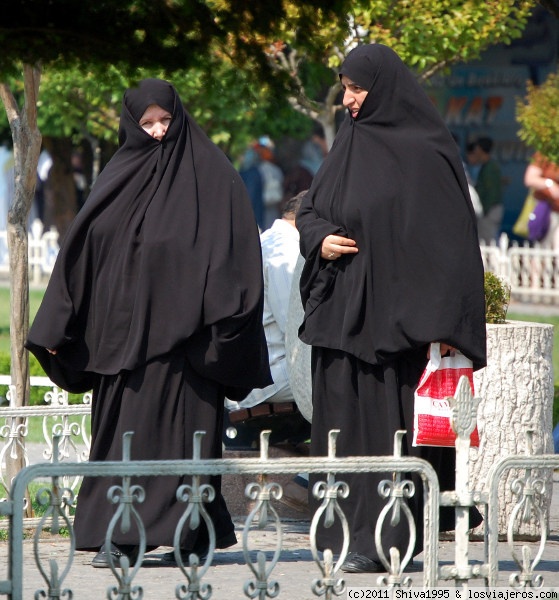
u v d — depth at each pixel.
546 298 65.81
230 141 56.31
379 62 18.66
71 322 19.06
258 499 13.27
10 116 22.80
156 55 17.39
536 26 68.06
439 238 18.02
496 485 14.20
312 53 18.78
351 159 18.84
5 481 23.69
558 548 21.12
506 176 71.19
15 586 12.30
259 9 17.64
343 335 18.28
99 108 48.94
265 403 24.25
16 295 23.16
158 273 18.58
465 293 17.91
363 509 18.27
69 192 81.50
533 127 50.56
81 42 17.06
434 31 34.59
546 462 14.45
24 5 16.72
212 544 13.28
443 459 18.77
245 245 19.19
